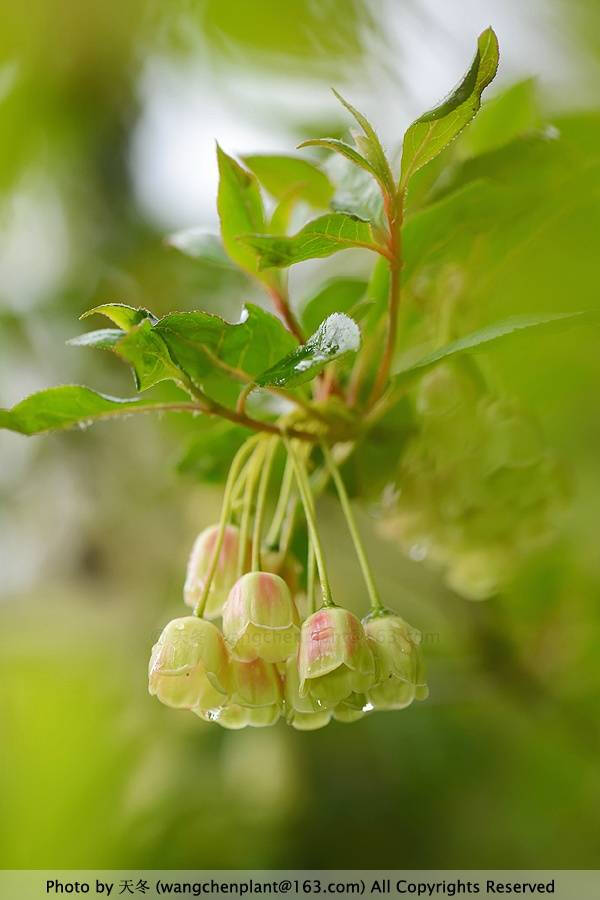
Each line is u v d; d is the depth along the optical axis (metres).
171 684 0.29
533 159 0.32
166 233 0.46
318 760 0.45
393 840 0.43
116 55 0.42
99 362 0.49
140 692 0.49
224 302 0.44
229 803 0.45
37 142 0.45
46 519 0.55
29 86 0.43
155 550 0.53
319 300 0.33
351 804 0.44
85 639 0.53
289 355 0.28
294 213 0.33
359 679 0.29
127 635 0.52
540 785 0.42
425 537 0.34
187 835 0.44
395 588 0.47
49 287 0.48
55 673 0.51
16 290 0.48
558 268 0.35
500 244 0.33
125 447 0.53
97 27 0.41
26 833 0.45
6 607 0.54
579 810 0.41
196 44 0.39
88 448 0.53
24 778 0.47
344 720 0.30
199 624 0.29
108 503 0.54
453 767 0.44
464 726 0.44
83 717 0.49
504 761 0.43
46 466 0.55
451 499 0.33
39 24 0.41
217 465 0.33
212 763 0.46
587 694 0.41
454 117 0.29
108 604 0.54
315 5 0.37
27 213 0.47
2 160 0.44
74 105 0.44
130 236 0.46
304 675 0.28
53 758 0.47
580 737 0.41
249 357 0.30
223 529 0.30
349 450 0.32
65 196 0.47
